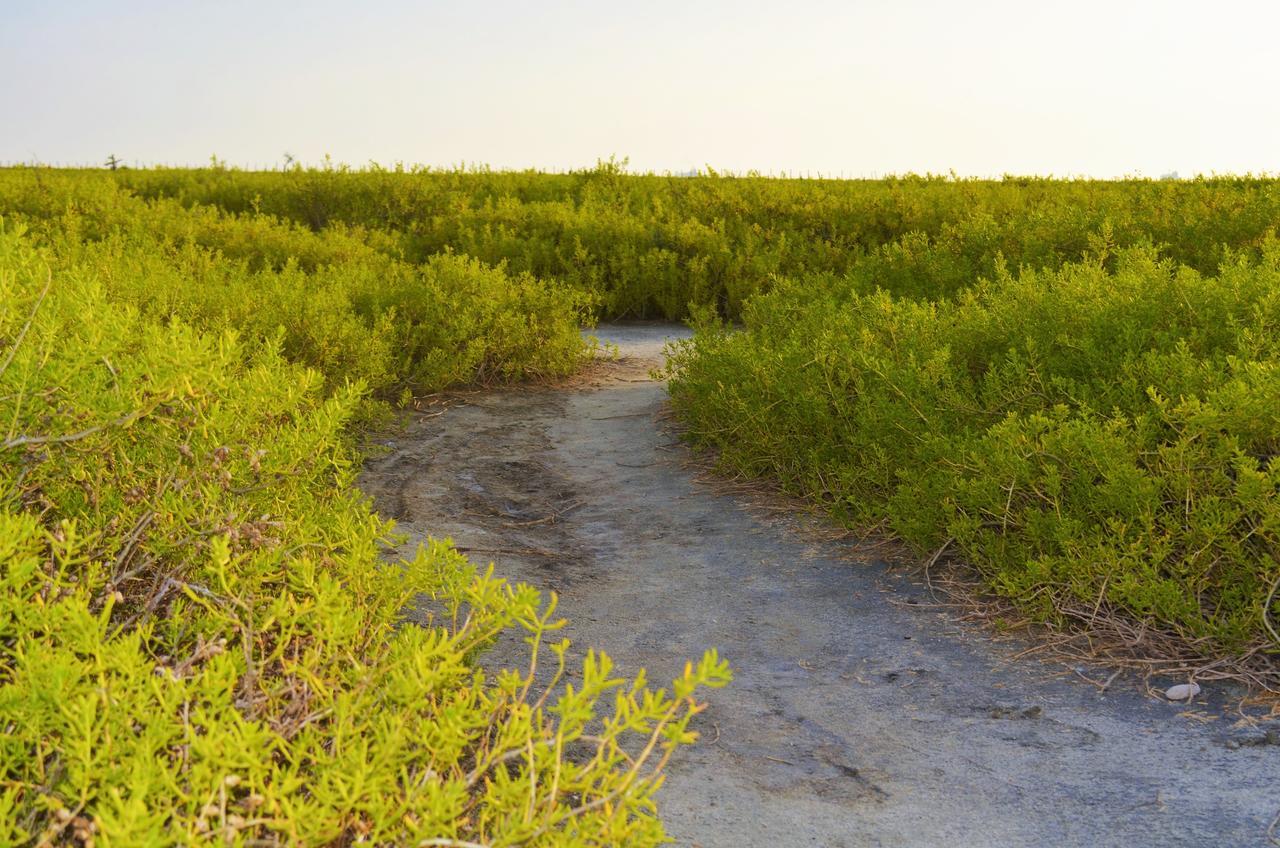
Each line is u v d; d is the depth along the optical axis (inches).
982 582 171.5
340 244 497.0
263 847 69.8
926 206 579.5
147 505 112.6
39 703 71.8
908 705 134.8
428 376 327.9
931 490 178.7
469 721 80.8
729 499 225.5
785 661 149.2
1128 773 116.5
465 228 584.1
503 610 94.1
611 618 165.8
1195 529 146.3
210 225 522.0
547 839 73.7
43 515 111.5
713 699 136.9
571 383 358.6
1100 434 158.1
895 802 111.5
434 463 258.5
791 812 109.3
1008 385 197.6
